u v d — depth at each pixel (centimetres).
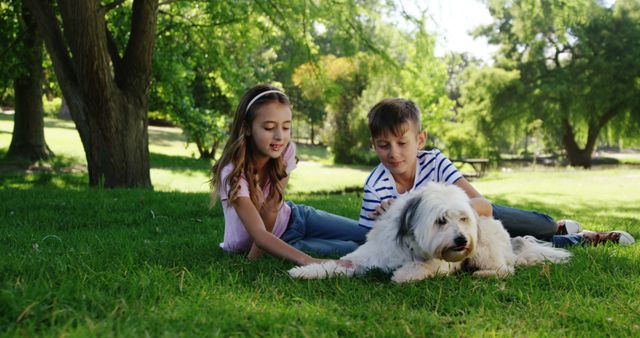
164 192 928
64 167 1719
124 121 1030
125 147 1031
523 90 3231
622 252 418
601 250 418
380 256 353
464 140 3419
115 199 780
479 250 351
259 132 382
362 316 261
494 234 358
